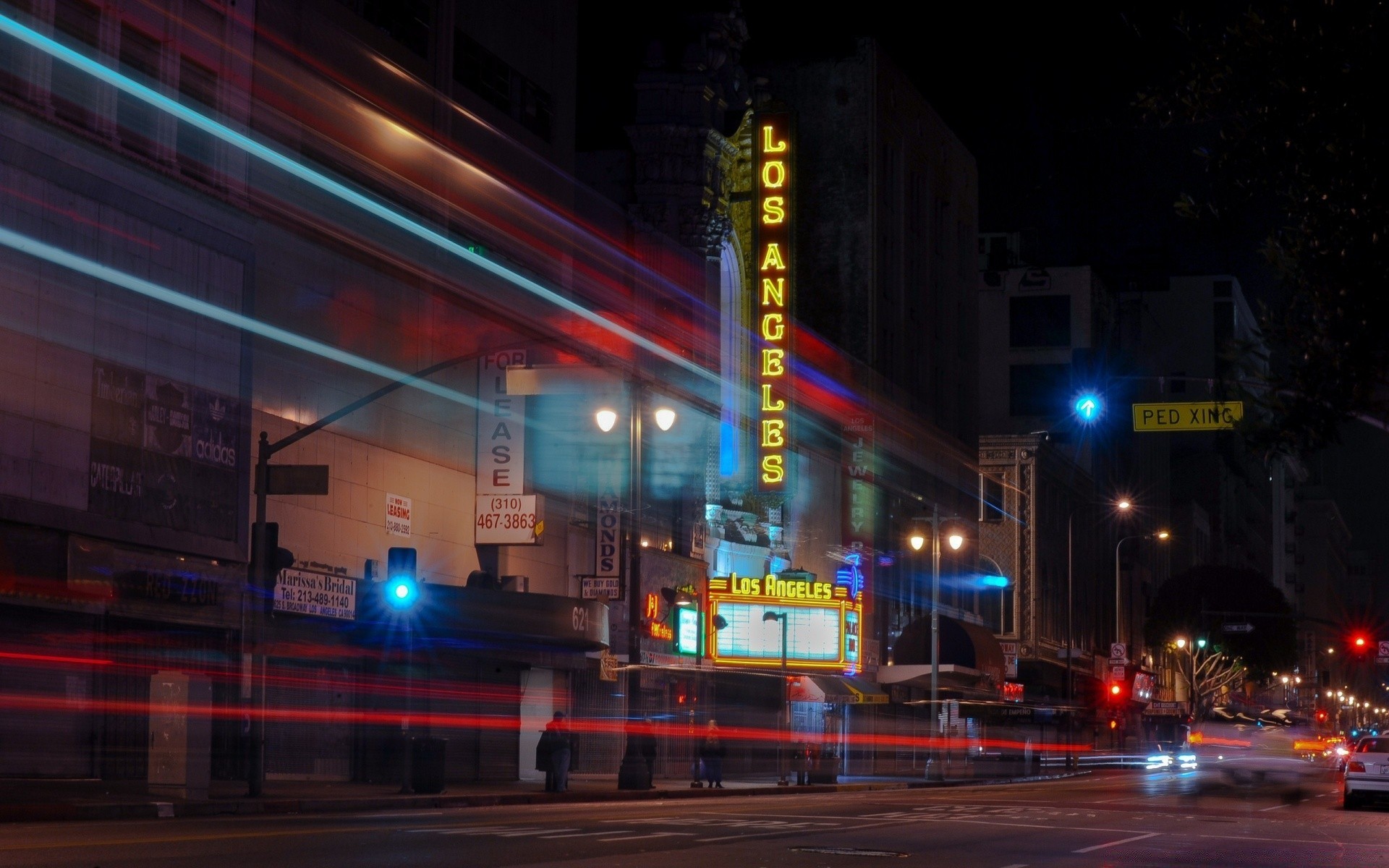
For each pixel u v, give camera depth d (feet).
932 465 247.70
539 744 113.29
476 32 137.69
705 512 170.09
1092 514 332.39
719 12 172.24
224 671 102.94
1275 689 493.77
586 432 145.07
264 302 108.68
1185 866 63.57
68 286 91.56
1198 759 281.54
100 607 91.56
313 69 115.34
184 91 103.35
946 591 251.60
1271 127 34.40
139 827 67.00
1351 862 68.08
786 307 179.32
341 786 104.94
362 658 115.34
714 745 136.98
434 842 62.54
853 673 189.88
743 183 182.29
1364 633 211.82
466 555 130.52
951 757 217.15
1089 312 325.01
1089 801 124.67
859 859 61.52
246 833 64.80
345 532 114.62
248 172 108.17
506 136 140.56
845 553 205.57
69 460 90.63
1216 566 374.22
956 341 266.77
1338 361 34.73
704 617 168.96
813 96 227.61
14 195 88.07
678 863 56.80
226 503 103.50
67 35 94.43
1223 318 430.20
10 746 85.40
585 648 134.21
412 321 124.36
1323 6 33.40
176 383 99.71
